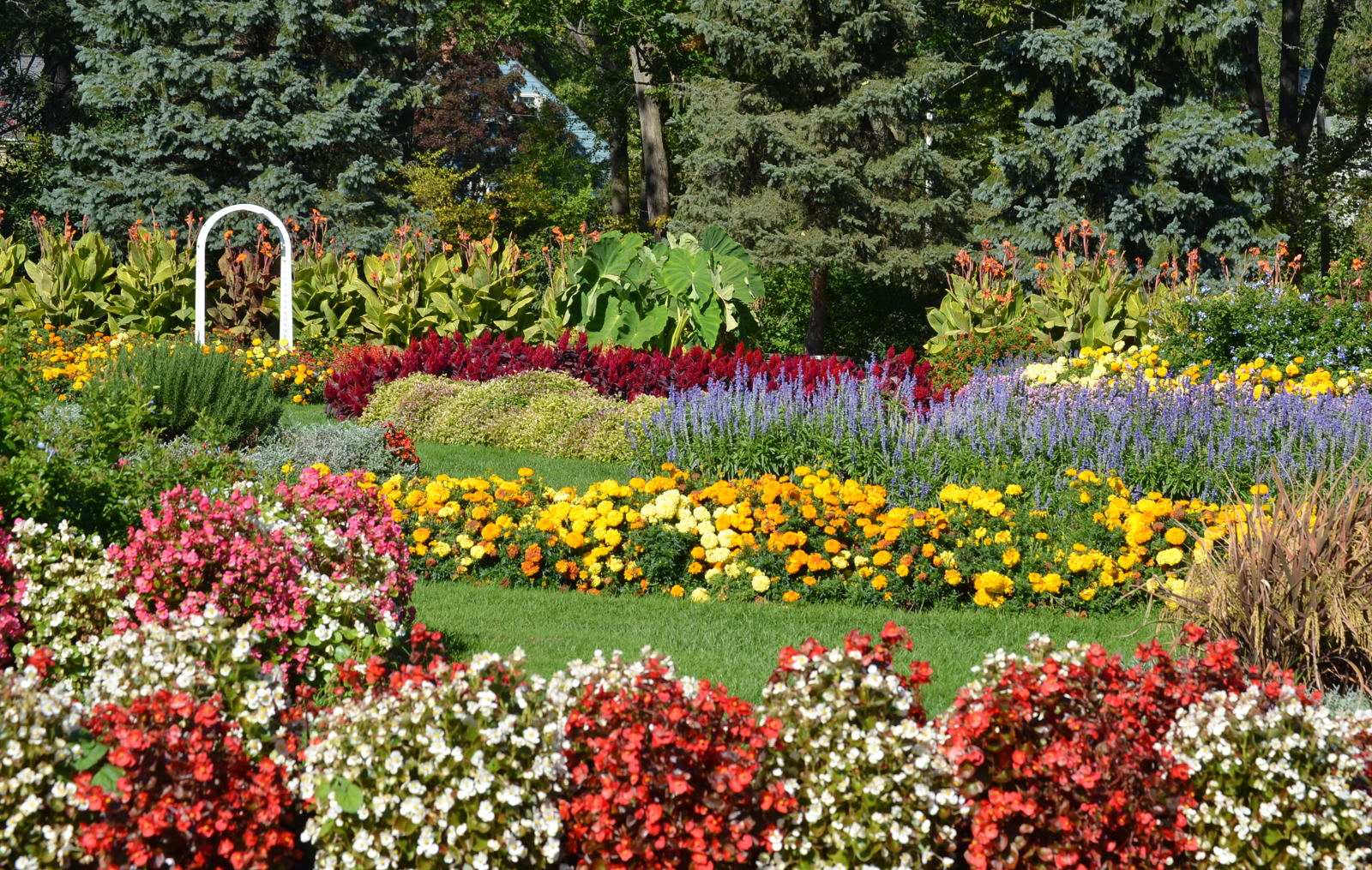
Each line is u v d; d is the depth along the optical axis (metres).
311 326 18.08
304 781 3.40
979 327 17.00
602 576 7.65
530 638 6.36
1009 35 25.55
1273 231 25.09
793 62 24.41
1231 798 3.54
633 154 39.44
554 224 32.62
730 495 7.77
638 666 3.64
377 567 5.43
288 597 4.80
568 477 11.48
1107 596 7.17
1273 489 8.09
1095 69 24.78
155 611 4.81
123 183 27.50
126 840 3.16
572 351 14.79
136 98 28.19
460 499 8.06
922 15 24.80
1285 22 29.95
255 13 28.05
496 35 33.09
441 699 3.43
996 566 7.33
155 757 3.26
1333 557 5.30
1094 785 3.46
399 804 3.37
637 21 28.23
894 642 3.69
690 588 7.65
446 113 34.59
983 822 3.43
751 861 3.54
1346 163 30.78
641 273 16.97
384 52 30.16
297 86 28.47
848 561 7.55
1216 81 25.58
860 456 9.16
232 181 28.44
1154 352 13.62
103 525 5.89
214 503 5.13
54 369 13.70
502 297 17.95
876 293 27.03
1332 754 3.57
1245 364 12.50
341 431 10.88
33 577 4.81
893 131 24.73
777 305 27.48
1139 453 8.57
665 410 10.41
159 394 10.77
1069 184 24.58
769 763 3.55
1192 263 17.36
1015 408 9.34
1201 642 5.34
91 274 18.73
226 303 19.14
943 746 3.51
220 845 3.24
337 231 27.98
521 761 3.41
